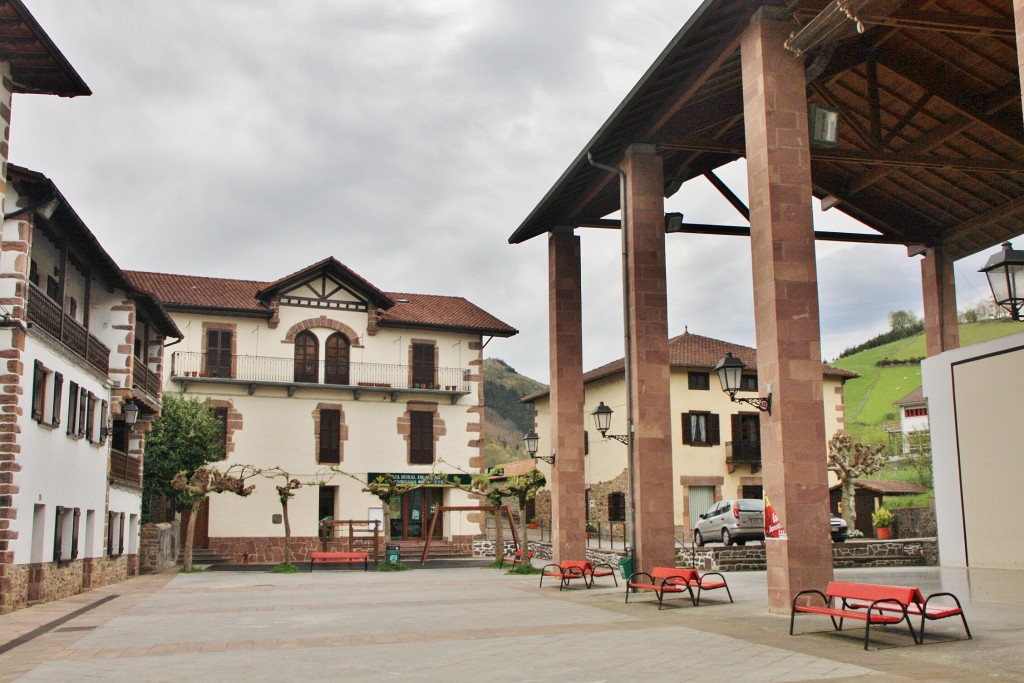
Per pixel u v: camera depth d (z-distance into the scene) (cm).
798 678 789
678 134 1806
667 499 1694
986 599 1318
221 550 3244
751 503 2788
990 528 1894
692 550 2392
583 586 1947
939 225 2228
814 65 1355
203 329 3325
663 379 1716
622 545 3384
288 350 3409
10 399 1534
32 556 1683
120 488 2345
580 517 2116
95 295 2295
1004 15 1534
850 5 1209
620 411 4044
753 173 1344
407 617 1402
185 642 1152
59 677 902
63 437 1808
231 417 3312
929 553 2462
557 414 2133
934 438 2062
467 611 1477
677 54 1449
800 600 1226
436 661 954
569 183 1956
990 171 1755
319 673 893
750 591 1648
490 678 839
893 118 1925
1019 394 1825
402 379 3538
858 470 3400
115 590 2034
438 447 3544
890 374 7381
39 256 1923
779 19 1351
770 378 1283
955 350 2003
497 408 13738
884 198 2180
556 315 2159
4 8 1360
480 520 3538
